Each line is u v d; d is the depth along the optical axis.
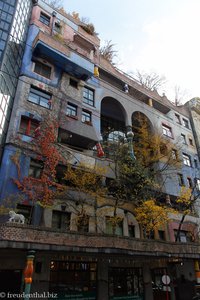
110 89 27.22
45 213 16.50
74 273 15.76
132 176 21.16
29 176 16.75
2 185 15.22
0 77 16.61
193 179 31.05
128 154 22.66
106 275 16.70
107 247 13.91
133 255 15.55
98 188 18.81
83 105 23.17
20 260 13.75
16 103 18.45
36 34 22.75
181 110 37.75
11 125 17.48
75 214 18.03
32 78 20.34
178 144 31.84
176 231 25.00
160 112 33.03
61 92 21.72
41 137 17.89
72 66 22.72
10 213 12.89
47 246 11.91
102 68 28.31
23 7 22.00
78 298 15.12
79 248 12.90
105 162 21.77
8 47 18.38
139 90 32.16
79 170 18.69
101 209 19.53
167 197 26.02
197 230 27.06
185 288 21.44
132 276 18.53
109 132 26.69
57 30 25.58
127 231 20.56
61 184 18.62
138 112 29.45
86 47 28.66
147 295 18.36
